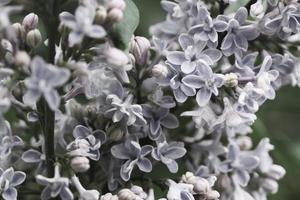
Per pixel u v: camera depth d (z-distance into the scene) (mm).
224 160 436
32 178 403
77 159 375
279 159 512
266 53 420
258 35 409
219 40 410
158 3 551
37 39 367
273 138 507
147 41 401
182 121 432
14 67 352
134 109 390
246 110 396
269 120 562
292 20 403
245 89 395
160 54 403
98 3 362
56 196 379
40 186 400
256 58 425
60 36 369
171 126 406
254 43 421
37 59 334
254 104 395
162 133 404
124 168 396
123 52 369
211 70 391
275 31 406
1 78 358
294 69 415
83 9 347
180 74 396
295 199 523
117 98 390
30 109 392
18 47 362
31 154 394
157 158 399
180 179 413
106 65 371
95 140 391
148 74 400
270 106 546
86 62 365
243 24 406
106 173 403
